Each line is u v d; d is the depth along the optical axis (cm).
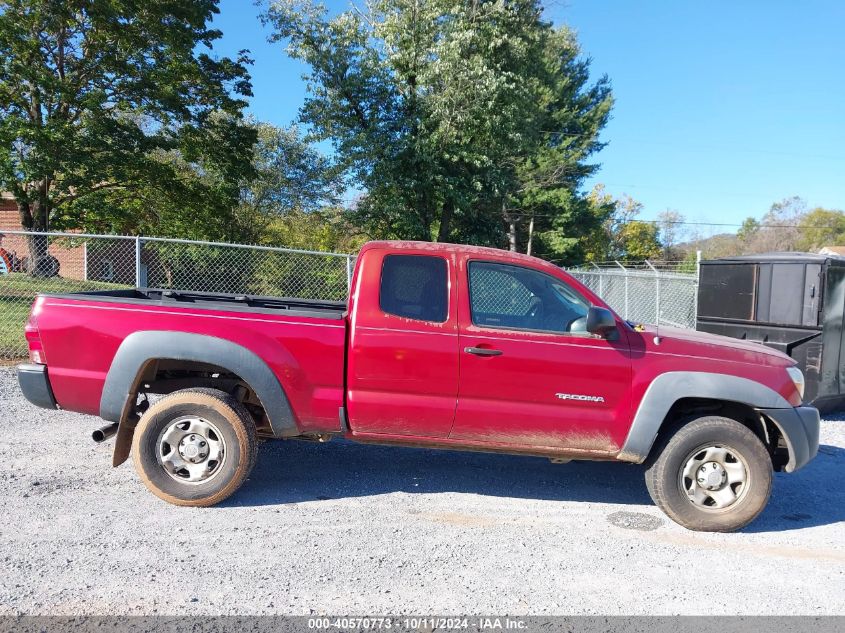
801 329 726
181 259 1106
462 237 2516
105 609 275
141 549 337
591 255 5019
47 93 1662
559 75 3625
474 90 1875
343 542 360
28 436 527
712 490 403
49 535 348
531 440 405
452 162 2095
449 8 1956
